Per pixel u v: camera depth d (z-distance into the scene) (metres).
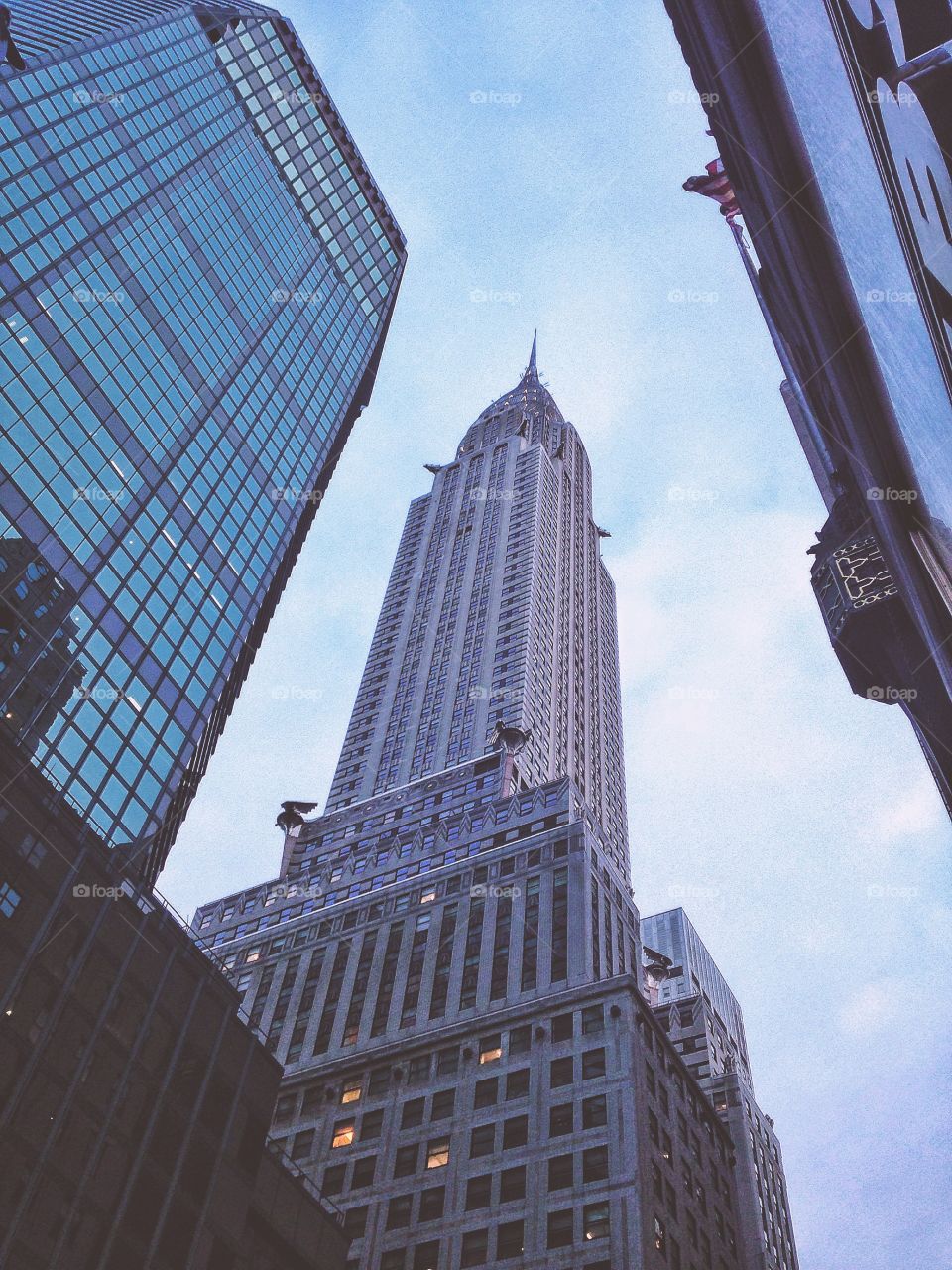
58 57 99.12
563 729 176.00
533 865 120.06
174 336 95.00
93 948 51.62
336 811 157.75
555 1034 95.56
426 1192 88.12
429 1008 108.69
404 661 187.75
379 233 162.25
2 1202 42.38
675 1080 97.12
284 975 123.31
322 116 157.88
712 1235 88.88
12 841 49.69
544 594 195.38
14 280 77.06
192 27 135.38
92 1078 48.75
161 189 105.25
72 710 65.56
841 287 44.41
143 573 77.56
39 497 70.25
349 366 135.12
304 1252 58.06
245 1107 57.47
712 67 50.59
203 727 77.56
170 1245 49.19
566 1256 77.88
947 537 35.22
